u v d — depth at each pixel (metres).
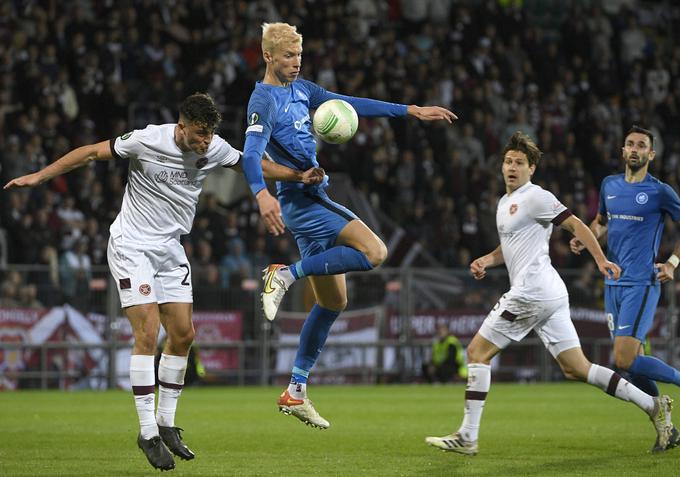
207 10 84.31
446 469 26.42
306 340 30.39
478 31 94.62
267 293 28.59
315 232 29.25
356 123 29.02
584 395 59.34
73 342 66.25
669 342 75.19
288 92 29.17
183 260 26.72
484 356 28.27
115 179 73.50
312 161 29.53
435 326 73.88
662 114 96.12
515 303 28.20
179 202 26.34
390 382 72.88
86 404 51.97
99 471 25.92
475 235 79.25
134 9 81.00
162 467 25.14
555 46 95.69
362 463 27.95
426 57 89.88
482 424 40.31
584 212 83.19
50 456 29.36
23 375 65.00
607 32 99.19
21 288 65.12
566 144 88.94
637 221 33.34
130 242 26.09
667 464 27.36
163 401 26.72
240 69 80.56
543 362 75.44
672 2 107.81
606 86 95.38
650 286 33.19
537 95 93.00
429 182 80.88
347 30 88.62
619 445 32.25
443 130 84.06
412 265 77.25
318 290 30.02
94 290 66.94
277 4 86.31
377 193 80.19
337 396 59.12
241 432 37.28
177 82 78.19
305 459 28.95
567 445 32.31
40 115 73.25
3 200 67.94
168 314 26.52
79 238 68.56
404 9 94.25
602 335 75.00
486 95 87.88
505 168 28.73
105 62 77.31
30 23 78.06
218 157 26.47
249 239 74.44
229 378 69.94
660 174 93.19
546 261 28.62
